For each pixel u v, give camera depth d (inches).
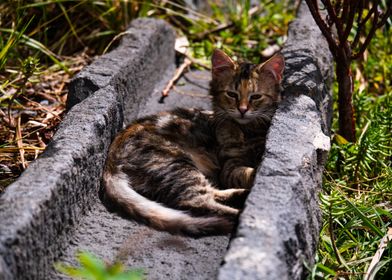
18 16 60.6
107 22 67.4
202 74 64.7
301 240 43.3
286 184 44.1
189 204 48.0
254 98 52.4
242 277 39.4
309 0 53.4
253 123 52.9
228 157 52.1
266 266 39.9
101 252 45.0
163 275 43.8
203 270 44.1
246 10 71.8
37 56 62.9
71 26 64.5
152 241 45.8
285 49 57.4
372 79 65.6
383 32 69.7
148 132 50.6
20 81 59.5
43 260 42.6
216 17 73.9
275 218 42.2
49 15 67.2
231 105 52.4
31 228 41.4
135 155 49.3
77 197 46.0
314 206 46.4
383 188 52.3
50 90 60.1
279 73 52.7
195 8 74.5
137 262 44.4
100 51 66.6
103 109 49.8
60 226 44.3
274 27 71.8
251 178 50.1
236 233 41.6
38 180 43.3
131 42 59.6
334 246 46.8
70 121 48.4
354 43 54.7
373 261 46.7
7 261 39.9
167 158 49.1
